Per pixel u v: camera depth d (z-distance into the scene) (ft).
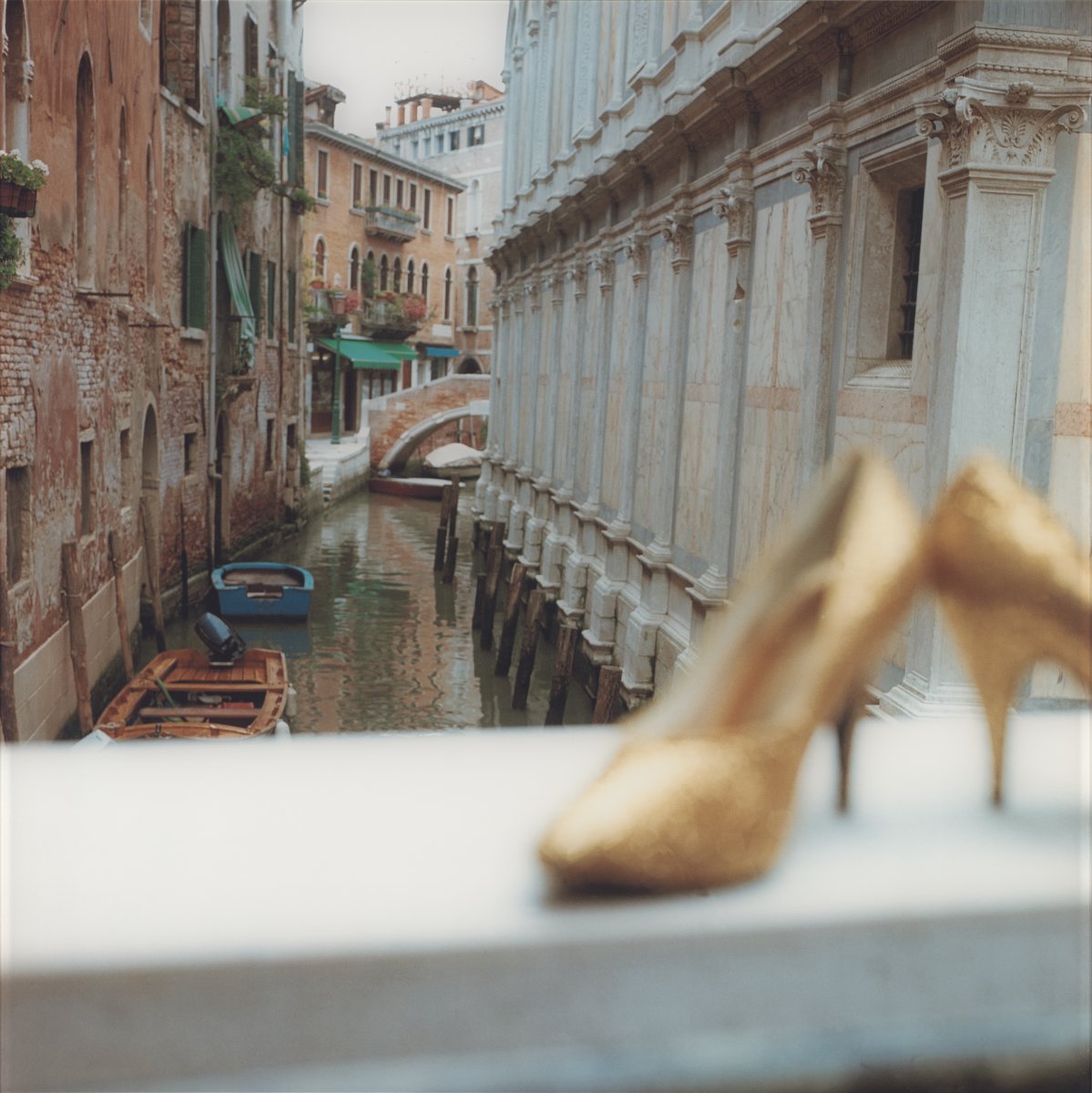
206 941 3.19
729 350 38.65
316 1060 3.21
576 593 60.95
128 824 3.89
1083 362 23.80
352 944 3.25
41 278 36.73
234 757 4.63
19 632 34.78
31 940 3.23
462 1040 3.29
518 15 90.33
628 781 3.71
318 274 164.86
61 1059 3.14
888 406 27.48
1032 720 5.53
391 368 178.50
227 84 83.30
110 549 49.57
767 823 3.70
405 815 4.04
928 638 23.17
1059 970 3.63
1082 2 23.12
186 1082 3.14
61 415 39.65
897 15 27.04
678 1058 3.28
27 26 34.30
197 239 71.46
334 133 161.38
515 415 90.17
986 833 4.18
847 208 30.50
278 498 102.68
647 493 50.62
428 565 99.60
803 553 4.38
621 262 56.39
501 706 59.41
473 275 198.59
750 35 37.17
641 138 50.88
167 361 65.72
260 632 72.95
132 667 53.16
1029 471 23.85
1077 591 4.37
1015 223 23.35
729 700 4.10
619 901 3.55
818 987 3.50
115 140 48.24
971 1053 3.47
